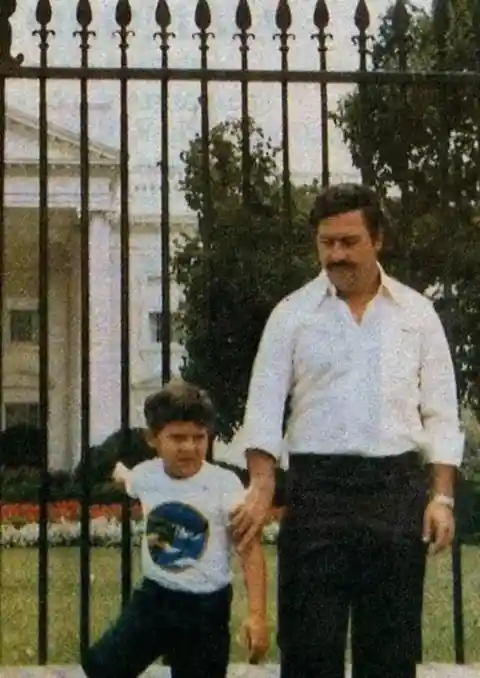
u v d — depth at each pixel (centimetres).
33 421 1472
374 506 328
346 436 329
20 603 805
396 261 522
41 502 463
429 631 700
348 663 484
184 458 368
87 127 477
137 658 373
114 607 798
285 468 350
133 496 380
